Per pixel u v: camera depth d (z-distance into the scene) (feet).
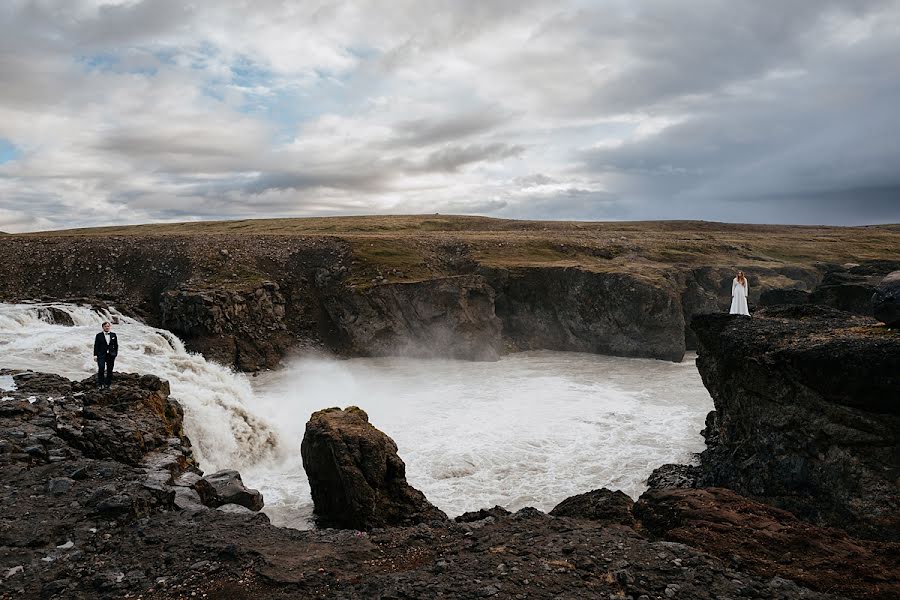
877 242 313.53
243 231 329.52
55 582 35.58
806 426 61.93
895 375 53.11
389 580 35.35
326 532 45.73
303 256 200.85
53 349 102.06
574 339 190.70
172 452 65.00
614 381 140.56
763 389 68.64
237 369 149.59
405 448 89.97
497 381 140.56
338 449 62.95
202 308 152.56
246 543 41.93
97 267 180.96
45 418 63.72
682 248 256.11
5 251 182.09
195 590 35.29
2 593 34.55
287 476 81.30
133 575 36.83
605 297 183.11
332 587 35.86
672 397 123.34
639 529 49.49
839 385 57.41
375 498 60.90
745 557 39.52
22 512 44.65
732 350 73.15
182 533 43.86
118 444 61.11
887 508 53.93
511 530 44.91
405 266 197.67
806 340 65.10
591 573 35.78
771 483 66.28
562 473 80.59
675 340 172.65
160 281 176.76
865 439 56.08
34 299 157.69
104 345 75.92
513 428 100.32
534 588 33.83
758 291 204.85
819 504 60.39
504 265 202.59
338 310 178.40
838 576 36.60
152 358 109.09
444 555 40.27
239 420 90.22
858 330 65.16
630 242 263.49
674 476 77.30
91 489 49.62
